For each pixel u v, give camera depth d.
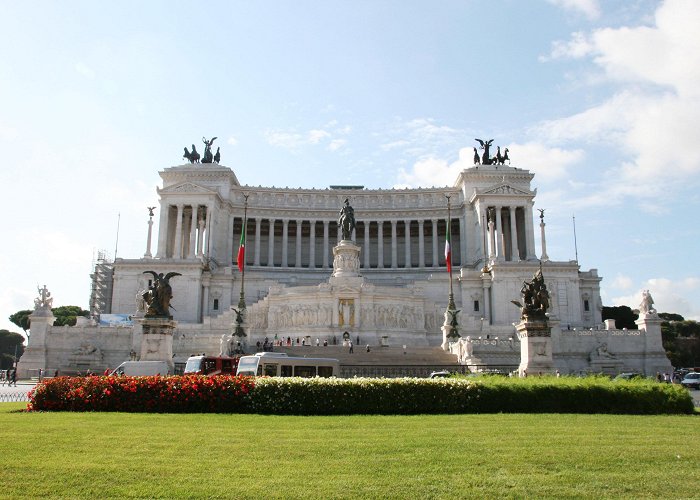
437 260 149.50
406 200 153.75
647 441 22.75
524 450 20.75
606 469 18.06
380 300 102.06
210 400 33.12
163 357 46.50
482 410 33.44
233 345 76.38
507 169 147.25
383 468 17.97
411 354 77.75
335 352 79.50
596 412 33.53
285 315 103.19
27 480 16.16
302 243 158.75
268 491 15.40
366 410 33.00
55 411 32.94
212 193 137.38
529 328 45.06
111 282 155.38
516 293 119.31
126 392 33.44
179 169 145.75
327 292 100.69
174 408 33.16
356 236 160.75
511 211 137.50
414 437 23.56
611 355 89.75
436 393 33.50
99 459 18.78
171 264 119.25
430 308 106.81
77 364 86.25
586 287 129.25
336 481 16.41
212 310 123.00
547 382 34.47
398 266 159.25
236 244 154.50
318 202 154.88
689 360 158.12
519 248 142.75
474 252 142.75
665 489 15.92
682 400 33.59
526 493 15.48
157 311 47.22
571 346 90.38
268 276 141.75
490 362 81.69
